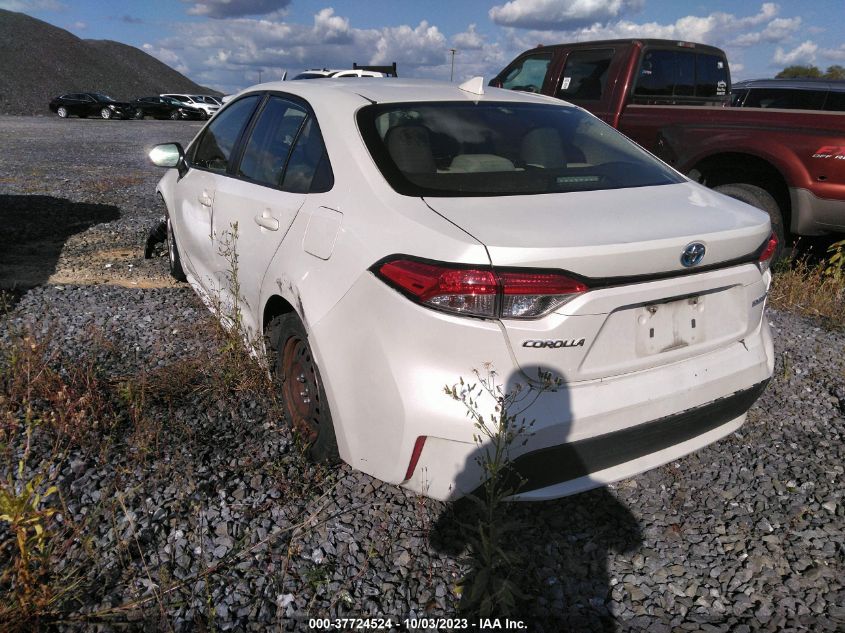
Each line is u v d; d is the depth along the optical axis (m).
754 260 2.66
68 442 3.04
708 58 7.79
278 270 2.96
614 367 2.33
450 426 2.21
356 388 2.44
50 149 17.47
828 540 2.63
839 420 3.58
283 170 3.26
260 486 2.80
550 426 2.20
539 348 2.16
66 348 4.09
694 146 6.14
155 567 2.36
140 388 3.44
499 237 2.18
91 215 8.44
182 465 2.92
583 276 2.16
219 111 4.51
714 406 2.59
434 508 2.70
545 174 2.83
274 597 2.26
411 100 3.18
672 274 2.36
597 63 7.30
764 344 2.82
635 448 2.44
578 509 2.79
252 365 3.54
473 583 2.27
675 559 2.52
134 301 5.04
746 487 2.96
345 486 2.82
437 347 2.21
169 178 5.29
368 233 2.46
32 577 2.10
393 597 2.28
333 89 3.31
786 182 5.54
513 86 8.38
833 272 5.48
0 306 4.80
